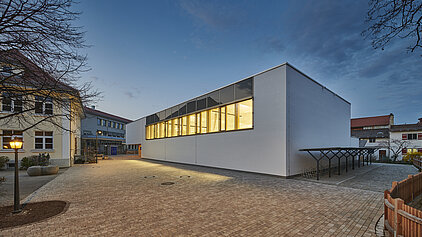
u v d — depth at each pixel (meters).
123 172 13.30
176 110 20.34
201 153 16.50
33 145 15.73
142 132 29.19
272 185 8.59
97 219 4.74
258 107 12.07
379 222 4.52
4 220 4.74
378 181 9.66
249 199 6.38
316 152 13.05
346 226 4.30
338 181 9.58
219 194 7.04
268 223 4.46
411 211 3.26
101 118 43.78
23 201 6.36
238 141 13.17
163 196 6.80
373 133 34.59
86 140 38.97
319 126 13.70
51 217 4.89
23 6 4.29
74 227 4.29
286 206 5.66
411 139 29.64
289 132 10.75
